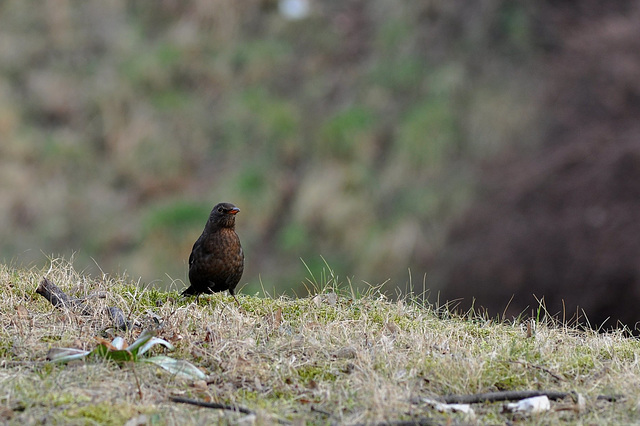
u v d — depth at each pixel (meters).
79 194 19.72
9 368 4.60
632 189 14.42
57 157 20.16
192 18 22.23
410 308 6.27
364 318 5.73
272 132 20.25
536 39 20.05
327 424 4.09
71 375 4.50
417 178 18.64
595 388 4.70
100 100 20.97
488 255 15.71
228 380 4.64
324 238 18.42
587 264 14.19
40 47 22.02
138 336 5.26
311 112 20.67
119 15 22.53
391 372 4.73
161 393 4.40
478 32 20.52
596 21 17.53
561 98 17.41
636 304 13.61
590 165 15.15
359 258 17.83
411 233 17.64
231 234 6.14
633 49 16.02
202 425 3.99
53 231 19.09
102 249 18.70
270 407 4.29
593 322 14.05
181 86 21.42
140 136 20.33
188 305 5.82
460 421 4.19
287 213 19.09
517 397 4.54
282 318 5.84
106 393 4.31
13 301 5.71
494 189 16.78
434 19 21.09
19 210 19.38
